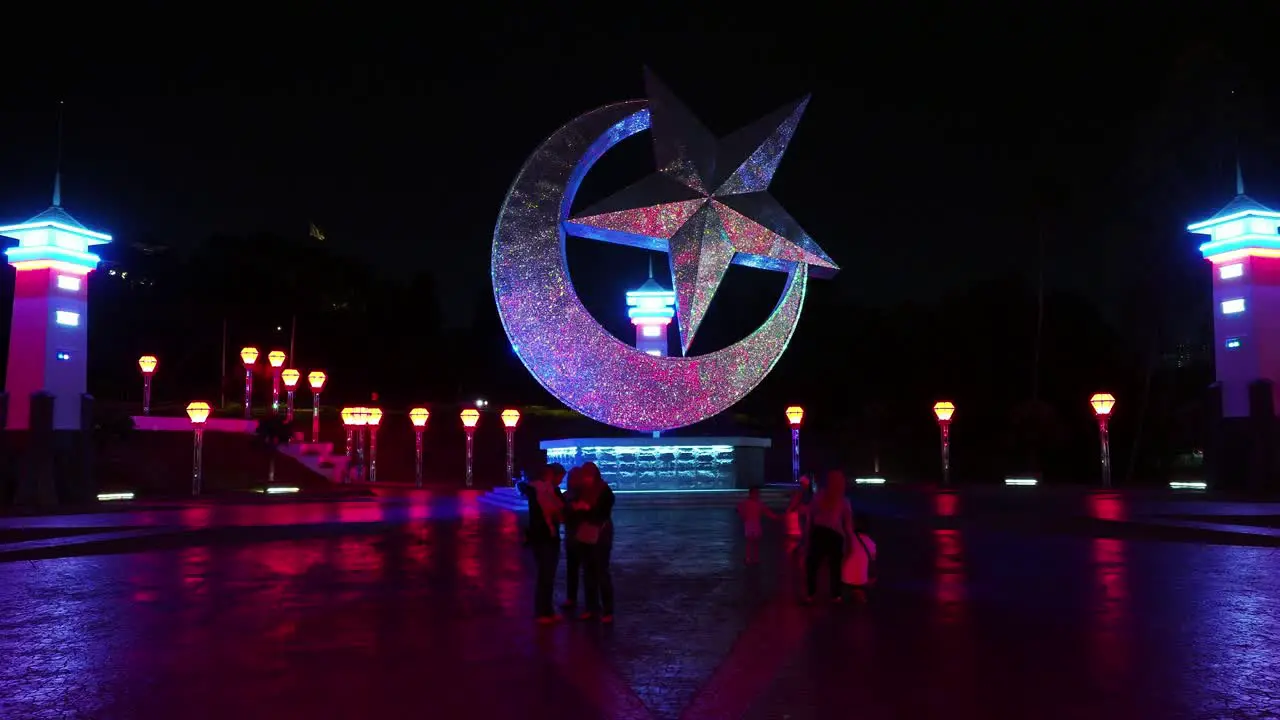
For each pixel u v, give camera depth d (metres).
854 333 58.81
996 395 53.47
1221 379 32.41
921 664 7.75
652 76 23.97
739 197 24.16
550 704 6.68
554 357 25.23
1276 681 7.14
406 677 7.50
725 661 7.94
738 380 26.20
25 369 27.86
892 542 17.84
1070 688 6.98
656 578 12.98
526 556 16.25
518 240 25.11
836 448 56.03
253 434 44.62
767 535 18.98
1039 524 21.03
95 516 24.27
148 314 66.62
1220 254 32.50
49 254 27.73
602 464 28.44
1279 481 31.08
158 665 8.00
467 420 44.28
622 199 23.61
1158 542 17.78
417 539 19.48
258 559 16.02
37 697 7.00
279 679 7.47
